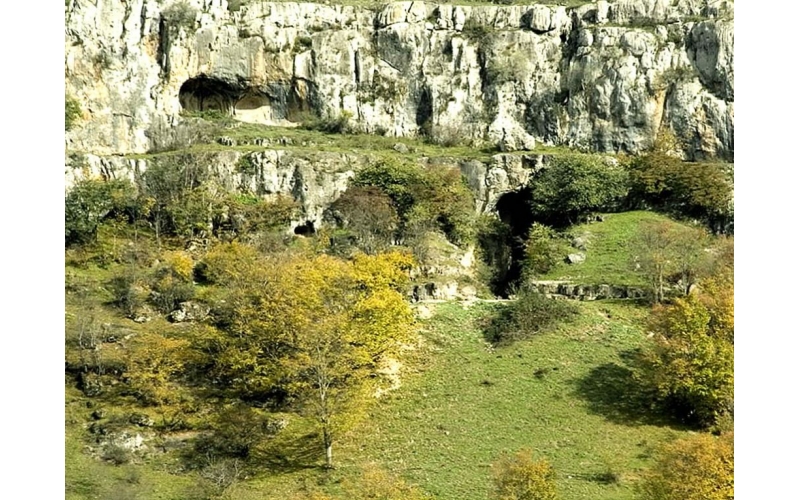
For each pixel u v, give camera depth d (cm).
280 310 5909
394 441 5531
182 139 9588
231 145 9506
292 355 5781
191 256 7969
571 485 5009
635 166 9656
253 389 5934
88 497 4922
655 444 5466
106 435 5450
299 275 6203
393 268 6888
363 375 5794
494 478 4775
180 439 5512
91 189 8225
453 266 8200
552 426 5688
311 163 9069
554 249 8344
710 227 9025
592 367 6309
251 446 5497
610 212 9425
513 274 8962
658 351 5944
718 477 4406
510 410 5856
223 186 8912
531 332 6738
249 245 7906
